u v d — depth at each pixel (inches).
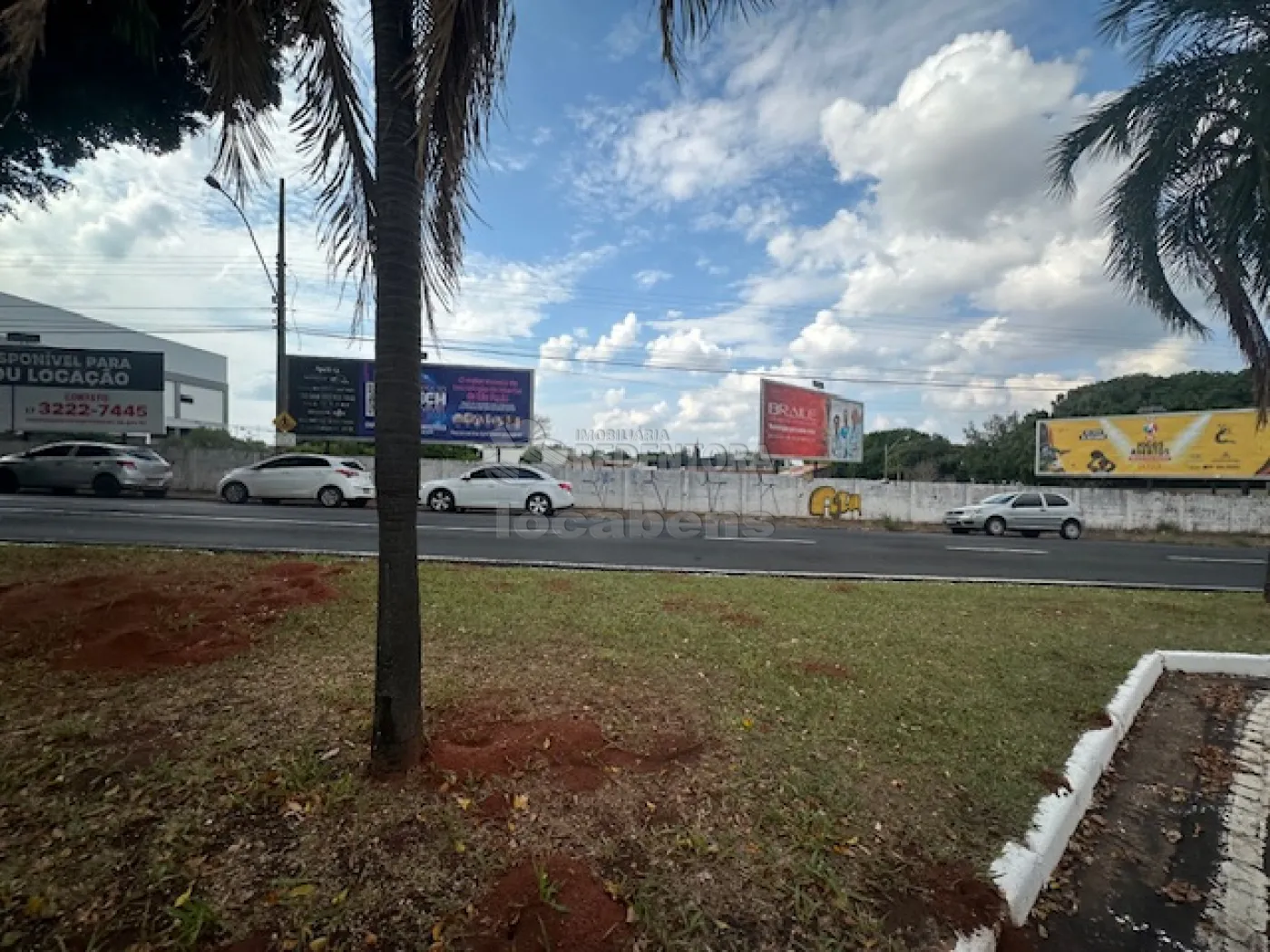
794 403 999.0
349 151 119.8
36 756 111.0
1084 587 365.4
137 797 99.3
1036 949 88.0
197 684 145.3
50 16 171.8
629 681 161.5
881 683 171.2
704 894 85.7
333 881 82.7
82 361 860.6
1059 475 1087.0
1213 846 117.1
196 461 831.7
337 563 305.0
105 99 214.2
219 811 96.0
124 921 75.0
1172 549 652.7
